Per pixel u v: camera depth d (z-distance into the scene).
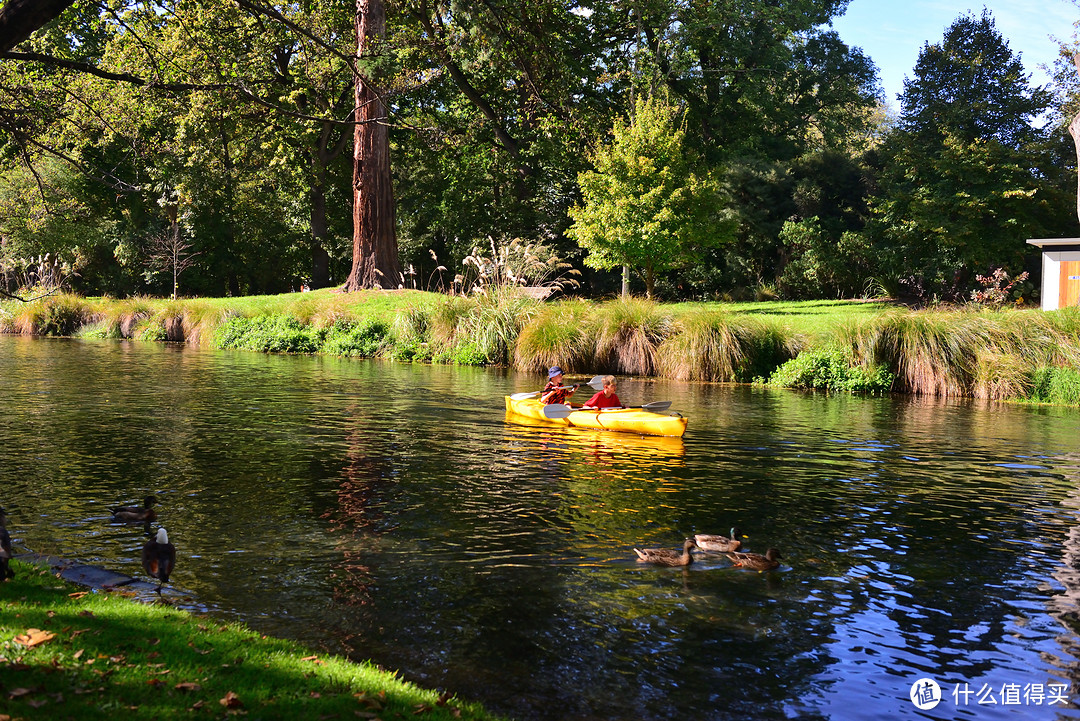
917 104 42.06
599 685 4.94
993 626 5.92
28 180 39.91
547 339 21.86
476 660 5.21
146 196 43.97
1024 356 18.61
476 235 45.19
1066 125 39.16
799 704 4.80
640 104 30.34
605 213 29.28
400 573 6.71
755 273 43.03
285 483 9.60
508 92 35.84
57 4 5.78
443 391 17.88
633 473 10.48
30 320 35.53
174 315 32.34
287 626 5.61
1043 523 8.48
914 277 37.84
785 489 9.78
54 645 4.46
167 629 4.95
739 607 6.17
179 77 8.76
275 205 49.22
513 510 8.66
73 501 8.58
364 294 30.06
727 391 18.69
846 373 19.53
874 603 6.30
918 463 11.31
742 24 39.25
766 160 42.38
